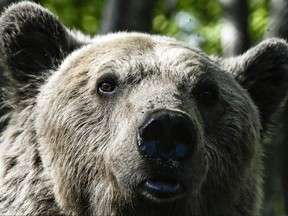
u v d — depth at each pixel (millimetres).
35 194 13203
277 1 22156
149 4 23234
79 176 13023
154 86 12602
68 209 13156
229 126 13352
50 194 13211
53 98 13375
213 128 13180
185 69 12977
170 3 32688
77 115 13094
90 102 13086
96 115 12992
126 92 12781
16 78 13898
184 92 12812
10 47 13992
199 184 12305
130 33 14391
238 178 13469
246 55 14789
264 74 14766
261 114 14797
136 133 11961
